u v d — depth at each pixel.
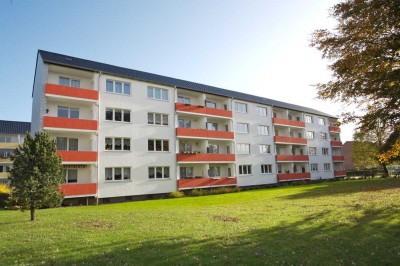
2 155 48.47
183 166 33.34
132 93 28.45
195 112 33.22
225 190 32.75
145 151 28.50
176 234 9.01
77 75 26.50
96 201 24.52
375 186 26.98
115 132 26.69
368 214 12.03
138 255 6.86
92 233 9.30
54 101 24.95
